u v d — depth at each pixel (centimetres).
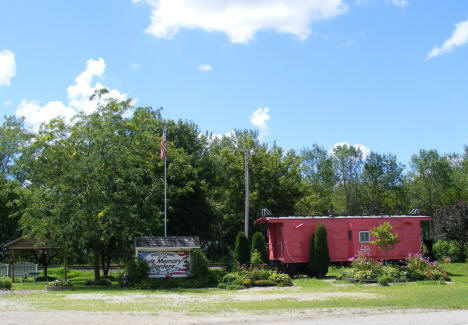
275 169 3962
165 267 2166
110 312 1209
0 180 3869
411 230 2691
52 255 3319
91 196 2252
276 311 1234
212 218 3450
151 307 1320
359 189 5784
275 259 2700
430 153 5312
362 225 2636
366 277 2198
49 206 2291
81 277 3031
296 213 4303
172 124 3662
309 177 5931
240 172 3925
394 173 5450
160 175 3022
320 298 1570
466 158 6031
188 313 1195
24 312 1202
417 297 1545
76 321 1052
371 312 1212
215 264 3906
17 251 3475
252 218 3928
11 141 4316
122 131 2423
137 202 2491
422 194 5334
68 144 2306
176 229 3241
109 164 2292
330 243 2603
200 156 3844
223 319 1096
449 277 2372
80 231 2252
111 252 2908
